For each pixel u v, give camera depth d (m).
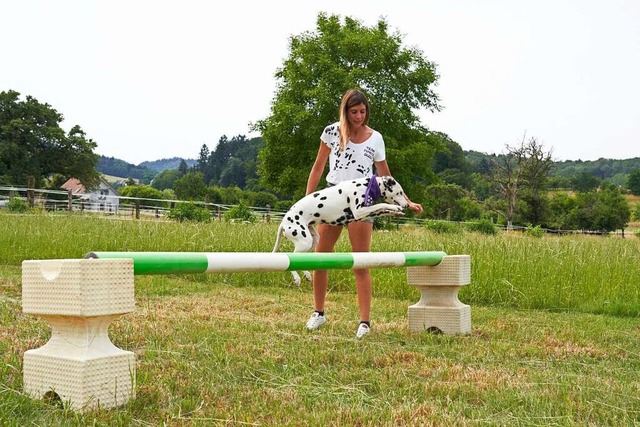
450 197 61.91
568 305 7.90
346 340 4.91
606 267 8.92
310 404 3.17
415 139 37.09
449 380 3.76
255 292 8.37
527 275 8.40
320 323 5.53
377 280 8.77
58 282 2.93
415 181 37.38
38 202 28.44
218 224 14.15
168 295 7.66
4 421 2.65
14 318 5.29
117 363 3.03
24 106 65.75
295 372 3.85
